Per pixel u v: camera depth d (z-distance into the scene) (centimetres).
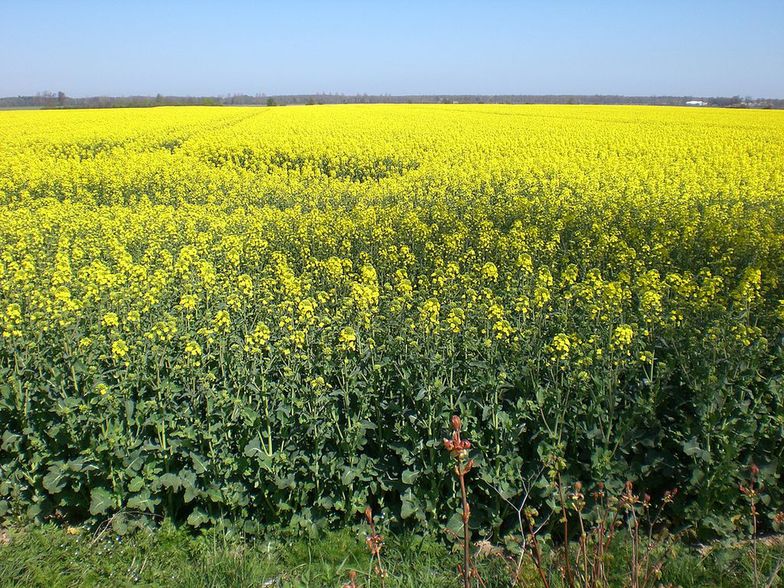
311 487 520
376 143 2403
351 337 584
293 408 550
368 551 497
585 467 512
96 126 3173
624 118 3662
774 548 483
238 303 751
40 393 594
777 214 1317
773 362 611
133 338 649
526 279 896
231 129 2959
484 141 2456
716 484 499
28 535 534
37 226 1273
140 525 526
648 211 1308
